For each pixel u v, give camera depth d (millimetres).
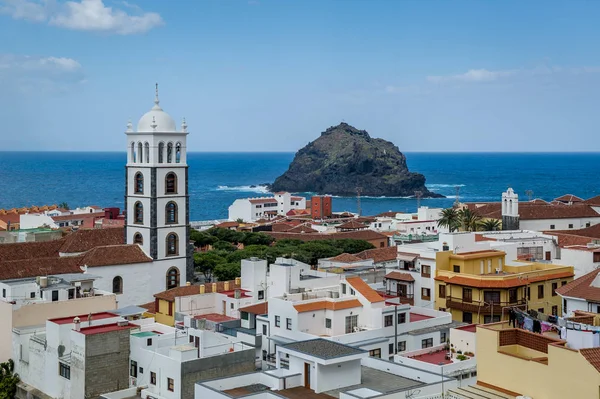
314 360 76438
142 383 93500
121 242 160875
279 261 132500
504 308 116375
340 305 103562
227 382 78500
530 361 59469
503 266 131250
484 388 62750
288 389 77062
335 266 156375
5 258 147500
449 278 124125
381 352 101688
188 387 88688
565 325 65688
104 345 93250
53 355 97500
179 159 156375
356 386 77438
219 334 100312
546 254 151625
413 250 136625
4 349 107062
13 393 102500
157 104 155375
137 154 153875
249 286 126938
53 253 153750
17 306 106688
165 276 153625
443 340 107875
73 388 93938
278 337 103938
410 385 77312
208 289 133625
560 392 57125
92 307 112000
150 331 102500
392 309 104875
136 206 154625
